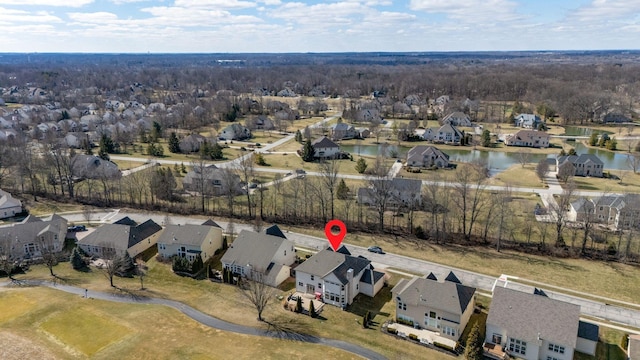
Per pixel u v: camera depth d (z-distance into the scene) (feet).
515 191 361.10
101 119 637.30
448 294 187.93
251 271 213.66
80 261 247.50
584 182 391.04
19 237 259.60
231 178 344.69
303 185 366.63
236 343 178.29
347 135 588.09
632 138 569.23
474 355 163.73
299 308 201.46
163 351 172.65
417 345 179.11
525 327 172.04
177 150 506.48
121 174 404.36
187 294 218.38
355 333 186.39
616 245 261.03
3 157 410.11
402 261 249.75
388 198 322.96
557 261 247.50
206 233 254.68
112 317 196.13
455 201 295.89
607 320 193.06
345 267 212.64
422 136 580.30
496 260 249.34
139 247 262.47
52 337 181.47
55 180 384.68
